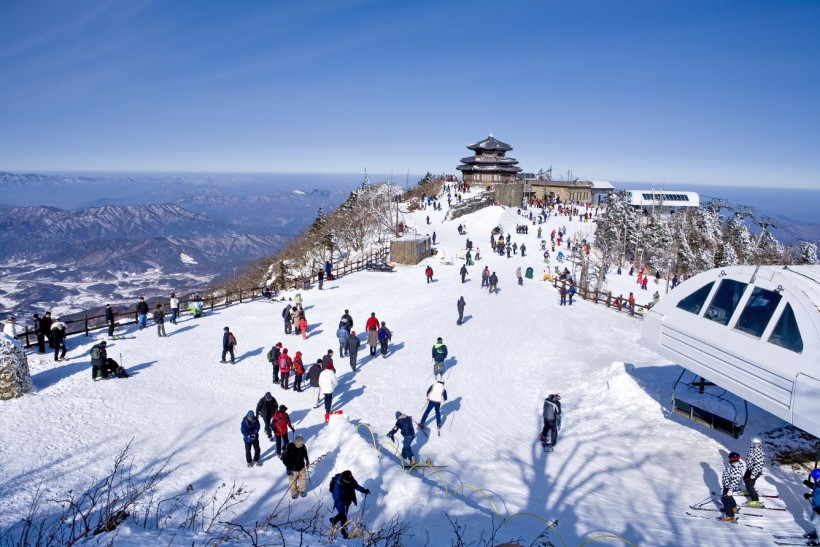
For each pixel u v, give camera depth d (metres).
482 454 13.39
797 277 10.21
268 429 13.12
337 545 7.14
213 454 12.39
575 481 11.85
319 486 11.16
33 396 14.52
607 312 29.92
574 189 103.62
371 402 16.31
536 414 16.33
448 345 22.73
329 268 36.75
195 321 24.83
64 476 10.54
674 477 11.89
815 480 8.92
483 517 9.42
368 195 70.56
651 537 9.05
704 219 84.69
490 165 89.62
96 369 16.12
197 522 9.02
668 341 12.98
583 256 47.91
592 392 17.30
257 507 10.15
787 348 9.75
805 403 9.13
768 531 9.27
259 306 28.70
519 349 22.61
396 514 9.59
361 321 26.06
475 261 44.47
